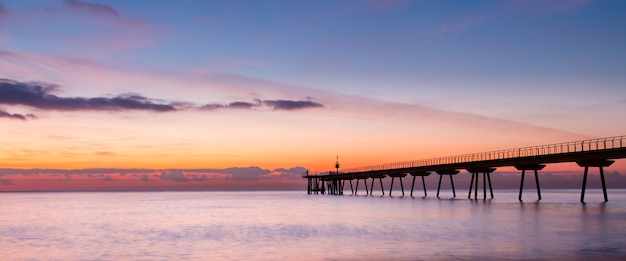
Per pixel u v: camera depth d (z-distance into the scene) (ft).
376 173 479.00
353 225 193.47
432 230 168.96
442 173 375.66
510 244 131.64
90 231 189.37
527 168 295.69
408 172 421.18
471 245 131.85
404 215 237.86
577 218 198.39
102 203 473.26
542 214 222.28
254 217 246.47
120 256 128.67
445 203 344.69
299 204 384.68
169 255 128.06
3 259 127.13
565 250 120.47
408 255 118.52
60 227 207.82
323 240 149.07
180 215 271.28
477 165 325.21
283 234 167.02
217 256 124.36
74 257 128.57
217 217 251.39
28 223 228.84
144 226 206.59
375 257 117.08
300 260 115.75
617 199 462.60
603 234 147.64
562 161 256.93
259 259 118.42
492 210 257.14
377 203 366.43
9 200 613.93
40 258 128.16
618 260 107.04
